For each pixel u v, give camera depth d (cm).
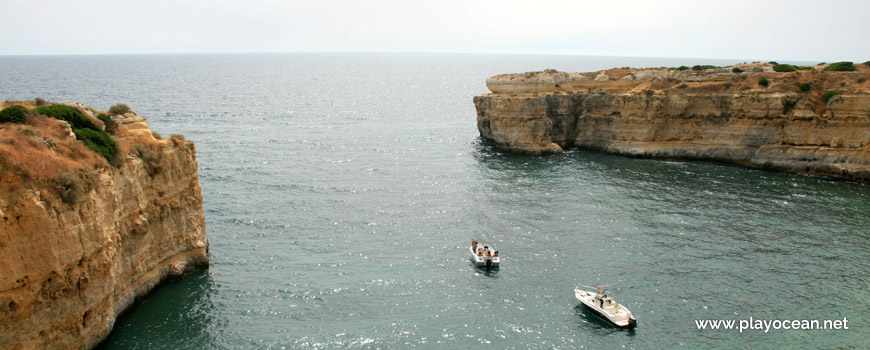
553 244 5019
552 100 10081
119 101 16900
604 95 9850
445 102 19825
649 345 3406
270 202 6153
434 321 3638
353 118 14425
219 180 7094
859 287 4134
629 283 4225
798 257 4700
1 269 2400
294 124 12862
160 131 11169
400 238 5134
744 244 5003
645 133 9294
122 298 3503
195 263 4266
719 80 9350
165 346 3234
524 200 6438
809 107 8044
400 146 10006
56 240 2588
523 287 4159
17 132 2777
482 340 3431
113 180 3278
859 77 8231
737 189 7012
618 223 5594
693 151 9088
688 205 6253
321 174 7594
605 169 8238
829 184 7325
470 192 6794
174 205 4038
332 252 4747
